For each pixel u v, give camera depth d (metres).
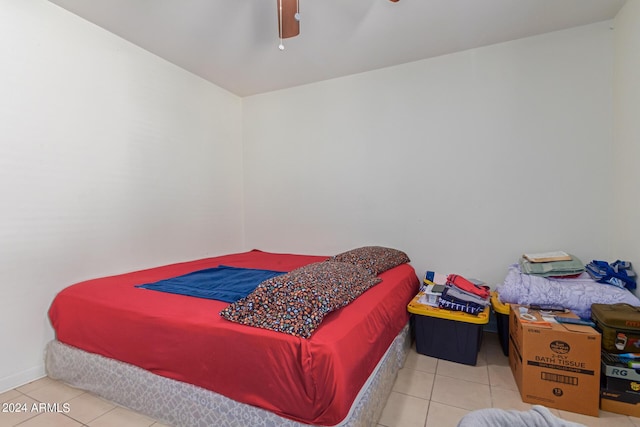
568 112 2.40
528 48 2.51
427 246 2.90
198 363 1.40
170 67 2.93
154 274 2.38
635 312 1.64
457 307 2.16
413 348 2.40
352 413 1.22
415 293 2.64
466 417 0.89
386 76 3.04
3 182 1.83
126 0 2.06
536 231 2.51
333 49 2.70
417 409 1.63
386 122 3.05
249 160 3.80
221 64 2.97
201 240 3.27
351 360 1.23
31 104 1.95
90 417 1.56
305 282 1.52
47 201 2.02
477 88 2.68
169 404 1.47
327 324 1.36
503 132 2.60
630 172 2.02
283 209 3.61
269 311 1.38
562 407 1.62
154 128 2.77
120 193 2.48
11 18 1.87
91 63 2.29
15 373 1.86
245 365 1.29
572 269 2.09
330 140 3.33
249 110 3.79
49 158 2.04
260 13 2.22
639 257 1.91
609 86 2.28
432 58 2.84
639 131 1.92
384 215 3.08
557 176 2.44
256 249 3.78
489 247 2.67
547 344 1.65
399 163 3.00
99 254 2.32
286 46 2.65
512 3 2.09
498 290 2.28
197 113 3.22
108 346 1.67
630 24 2.02
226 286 1.99
